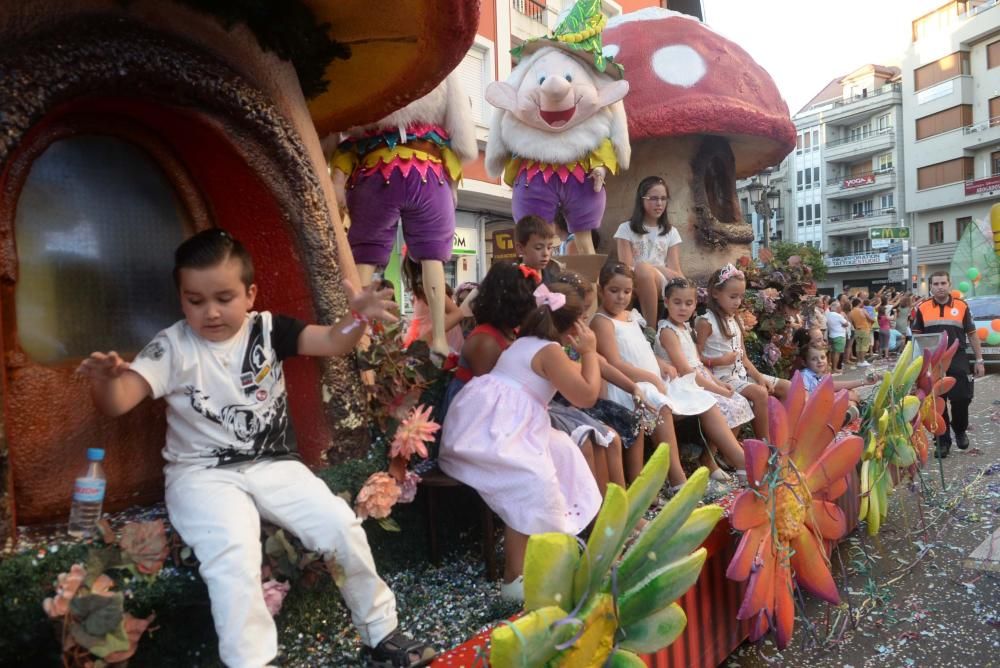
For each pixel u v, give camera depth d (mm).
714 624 2701
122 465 2156
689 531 1806
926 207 39969
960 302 6359
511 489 2365
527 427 2479
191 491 1781
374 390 2436
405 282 3902
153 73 1925
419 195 3387
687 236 6344
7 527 1648
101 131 2109
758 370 5113
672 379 3719
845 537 4191
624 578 1710
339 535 1829
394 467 2316
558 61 4508
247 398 1929
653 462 1709
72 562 1623
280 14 2271
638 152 6367
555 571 1499
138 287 2266
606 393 3416
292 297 2361
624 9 14523
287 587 1804
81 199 2125
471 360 2799
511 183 4867
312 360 2299
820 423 2754
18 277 1946
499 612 2303
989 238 16906
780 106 6609
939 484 5230
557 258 3990
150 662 1762
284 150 2230
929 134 39625
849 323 14992
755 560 2379
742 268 5598
